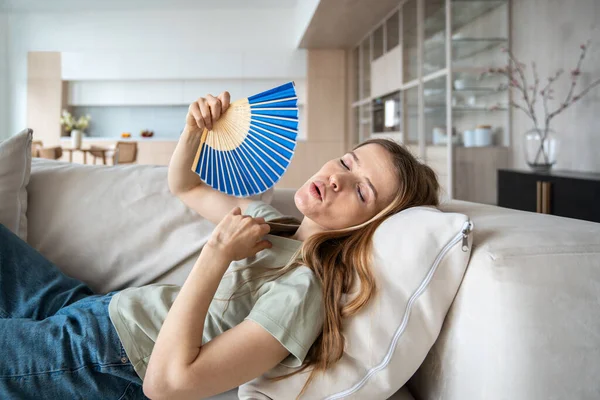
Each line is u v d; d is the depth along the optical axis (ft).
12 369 3.00
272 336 2.51
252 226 2.79
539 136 11.60
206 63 24.39
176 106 25.84
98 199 4.41
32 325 3.18
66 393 3.05
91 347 3.07
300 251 3.08
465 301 2.46
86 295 3.83
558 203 9.82
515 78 14.17
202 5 23.72
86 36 24.44
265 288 3.00
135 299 3.24
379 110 20.08
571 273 2.27
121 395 3.12
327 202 3.03
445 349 2.62
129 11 24.45
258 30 24.57
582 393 2.22
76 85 24.81
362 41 22.47
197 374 2.37
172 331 2.48
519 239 2.43
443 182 14.16
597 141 11.25
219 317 3.06
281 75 24.57
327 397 2.60
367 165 3.13
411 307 2.53
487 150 14.01
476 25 13.96
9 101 24.18
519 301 2.22
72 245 4.33
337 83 24.66
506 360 2.21
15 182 4.22
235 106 3.36
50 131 24.03
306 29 20.72
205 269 2.63
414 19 16.10
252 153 3.34
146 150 23.91
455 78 13.76
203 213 4.04
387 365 2.54
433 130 14.85
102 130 25.72
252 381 2.78
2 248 3.67
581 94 11.69
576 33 11.79
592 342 2.23
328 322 2.61
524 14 13.69
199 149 3.53
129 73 24.26
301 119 25.45
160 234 4.29
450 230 2.51
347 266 2.75
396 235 2.66
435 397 2.75
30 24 24.26
